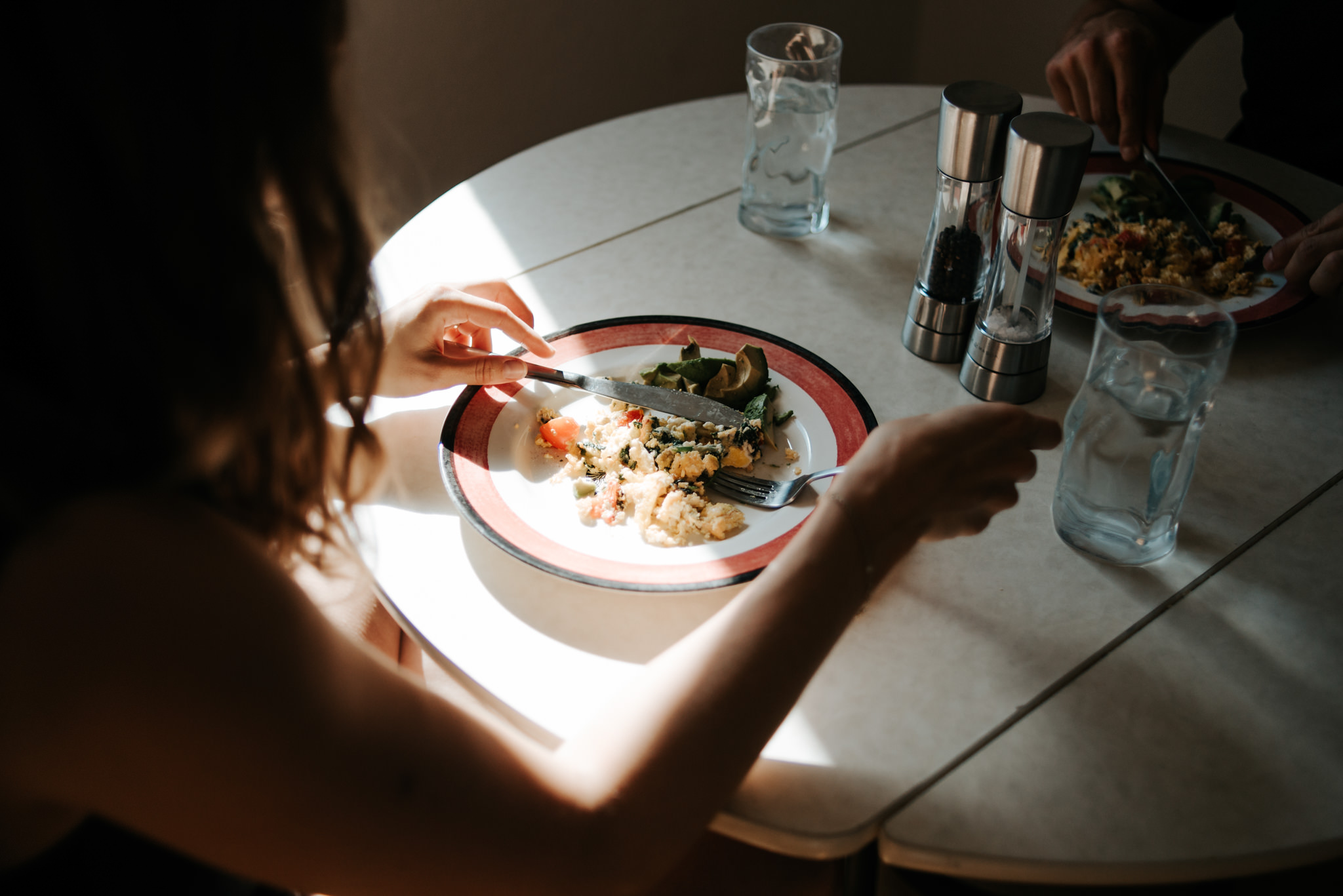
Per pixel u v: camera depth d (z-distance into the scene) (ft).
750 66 3.53
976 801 1.90
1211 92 7.48
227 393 1.60
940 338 3.05
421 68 6.77
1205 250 3.37
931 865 1.84
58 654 1.39
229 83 1.45
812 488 2.59
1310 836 1.82
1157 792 1.91
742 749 1.83
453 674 2.18
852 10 8.55
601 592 2.35
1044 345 2.84
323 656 1.57
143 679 1.41
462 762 1.62
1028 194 2.56
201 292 1.51
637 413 2.84
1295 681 2.12
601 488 2.61
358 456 2.69
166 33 1.35
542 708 2.07
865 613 2.30
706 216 3.84
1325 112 4.61
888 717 2.06
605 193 3.99
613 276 3.49
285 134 1.60
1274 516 2.53
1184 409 2.20
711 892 2.59
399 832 1.56
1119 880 1.80
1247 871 1.81
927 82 9.16
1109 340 2.24
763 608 1.97
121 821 1.56
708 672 1.89
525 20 7.02
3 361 1.39
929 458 2.19
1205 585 2.35
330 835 1.54
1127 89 4.00
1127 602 2.31
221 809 1.51
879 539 2.10
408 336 2.84
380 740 1.57
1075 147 2.44
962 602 2.32
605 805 1.73
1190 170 3.85
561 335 3.10
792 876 2.63
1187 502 2.58
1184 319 2.48
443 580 2.37
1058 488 2.51
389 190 3.96
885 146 4.32
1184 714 2.06
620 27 7.48
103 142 1.30
